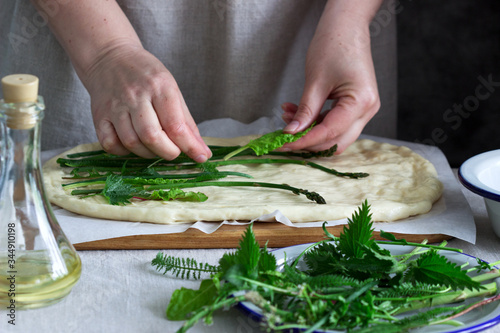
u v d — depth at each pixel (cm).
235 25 103
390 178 87
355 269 63
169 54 105
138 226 75
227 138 98
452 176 89
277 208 77
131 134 82
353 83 90
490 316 60
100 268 71
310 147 93
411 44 155
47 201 64
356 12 95
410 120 159
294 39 108
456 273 62
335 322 58
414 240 76
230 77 106
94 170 86
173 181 83
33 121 61
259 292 60
